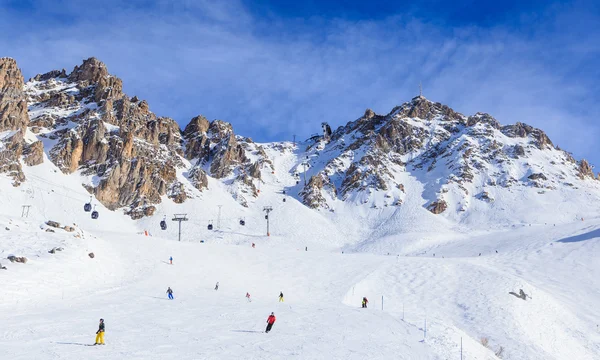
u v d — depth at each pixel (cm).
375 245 14550
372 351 3481
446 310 6688
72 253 6706
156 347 3209
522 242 11738
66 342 3184
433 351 3672
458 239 14400
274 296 6619
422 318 5106
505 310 6394
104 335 3478
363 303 6406
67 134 17488
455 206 18688
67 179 16088
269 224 16962
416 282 7950
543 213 16650
